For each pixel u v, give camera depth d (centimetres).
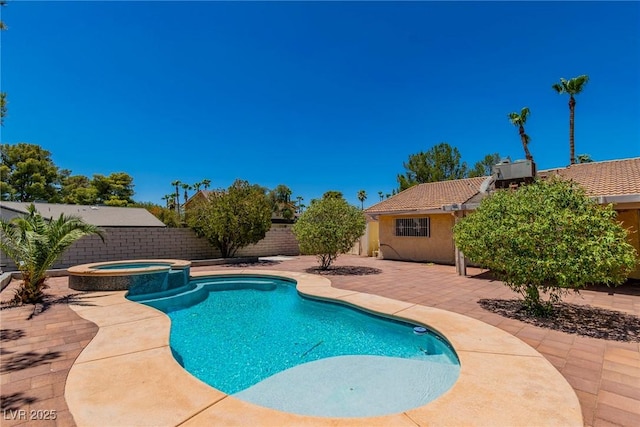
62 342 487
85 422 278
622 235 538
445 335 515
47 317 627
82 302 763
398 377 439
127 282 938
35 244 758
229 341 608
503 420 280
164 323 585
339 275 1209
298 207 5947
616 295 819
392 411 349
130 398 319
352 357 523
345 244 1237
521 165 1238
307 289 917
